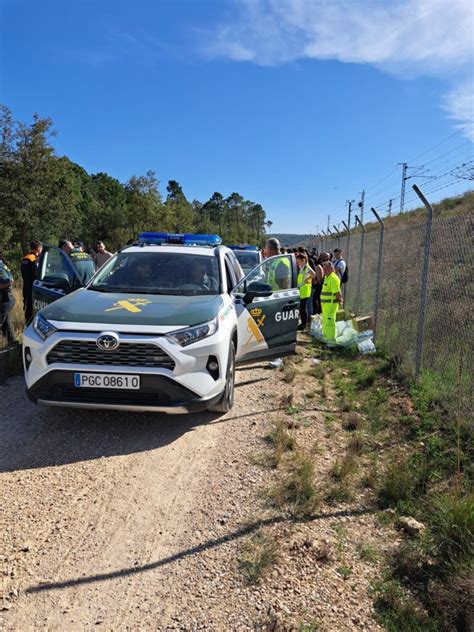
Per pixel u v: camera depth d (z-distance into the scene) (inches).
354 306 480.7
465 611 88.7
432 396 204.7
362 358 293.9
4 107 990.4
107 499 129.0
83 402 153.3
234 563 104.0
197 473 144.6
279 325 237.3
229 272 226.2
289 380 240.4
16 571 100.0
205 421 184.4
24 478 137.5
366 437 174.6
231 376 189.5
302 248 410.0
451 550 106.3
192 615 89.8
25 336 160.6
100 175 4052.7
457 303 231.8
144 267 210.2
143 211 1787.6
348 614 90.4
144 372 149.6
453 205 959.0
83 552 107.1
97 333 152.0
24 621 87.6
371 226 1141.7
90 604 92.3
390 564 105.1
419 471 143.2
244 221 5108.3
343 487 134.3
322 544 110.4
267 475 143.1
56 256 248.5
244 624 87.5
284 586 97.3
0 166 1005.2
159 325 156.6
